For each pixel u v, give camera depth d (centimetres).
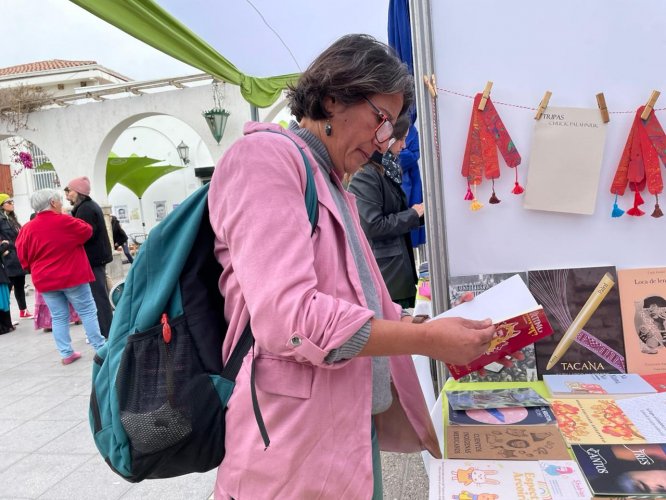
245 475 88
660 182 146
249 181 82
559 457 111
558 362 153
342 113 96
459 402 136
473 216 158
